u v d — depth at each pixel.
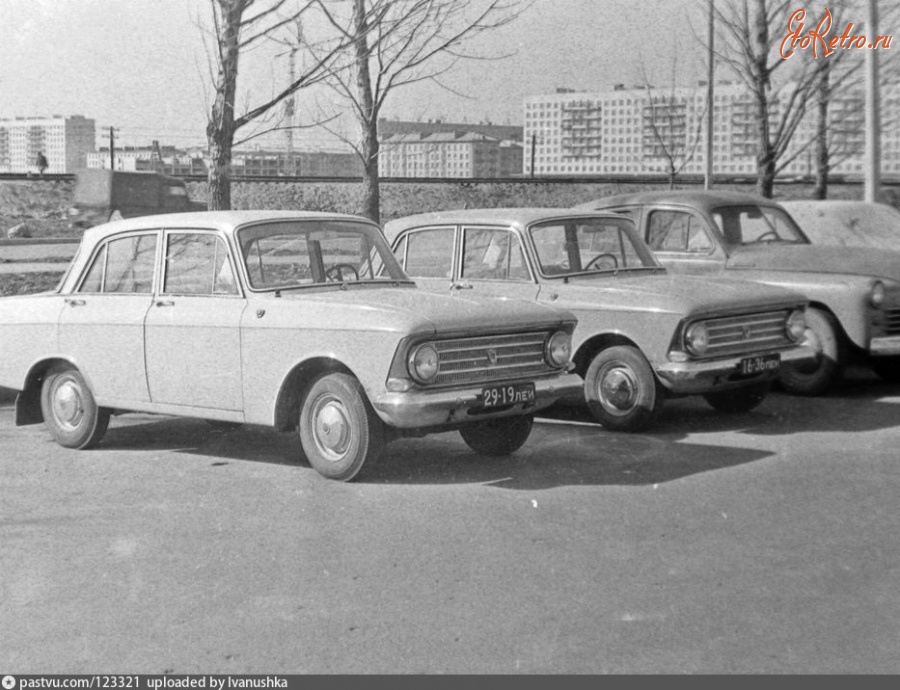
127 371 7.48
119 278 7.65
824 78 18.58
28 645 4.10
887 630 4.17
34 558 5.18
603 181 51.91
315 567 4.99
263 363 6.85
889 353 9.65
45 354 7.85
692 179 49.62
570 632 4.16
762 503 6.09
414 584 4.74
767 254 10.30
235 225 7.17
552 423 8.72
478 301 6.94
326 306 6.66
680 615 4.34
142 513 5.99
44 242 35.72
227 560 5.11
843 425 8.52
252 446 7.89
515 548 5.25
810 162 22.48
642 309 8.10
